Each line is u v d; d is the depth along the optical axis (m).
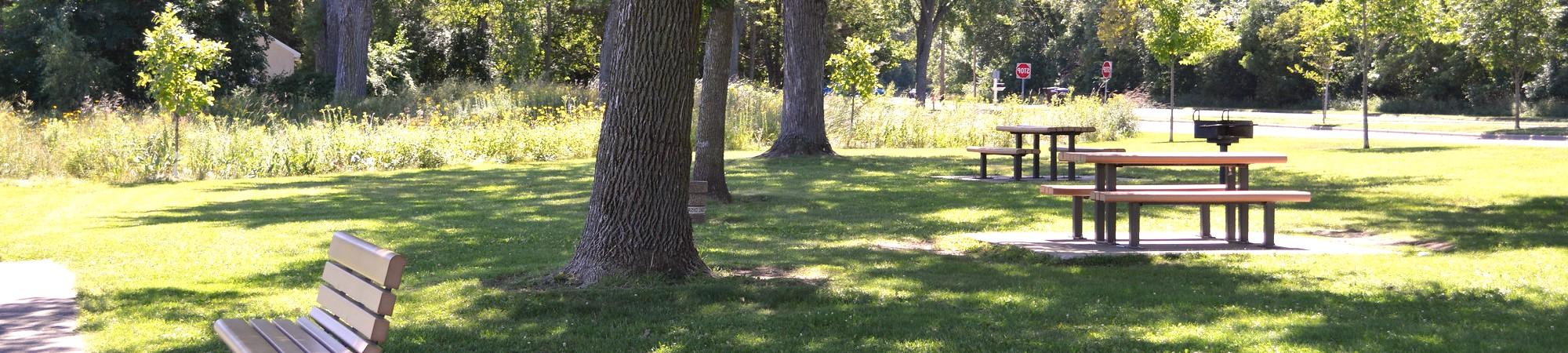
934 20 59.25
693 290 7.28
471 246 10.41
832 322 6.43
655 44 7.62
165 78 19.77
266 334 4.47
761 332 6.20
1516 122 32.81
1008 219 12.33
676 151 7.82
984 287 7.69
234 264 9.30
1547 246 9.49
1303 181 16.59
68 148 19.92
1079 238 10.48
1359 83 59.97
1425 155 21.95
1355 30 26.69
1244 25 63.59
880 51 60.22
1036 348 5.74
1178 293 7.35
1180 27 31.28
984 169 18.30
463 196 15.63
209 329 6.39
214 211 13.89
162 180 19.36
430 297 7.42
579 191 16.14
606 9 46.31
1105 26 71.31
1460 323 6.24
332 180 18.70
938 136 29.34
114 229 11.99
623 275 7.64
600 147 7.87
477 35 49.94
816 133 23.14
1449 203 13.26
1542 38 31.77
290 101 36.97
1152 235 10.83
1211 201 9.57
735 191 15.62
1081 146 28.06
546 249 10.13
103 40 38.34
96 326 6.61
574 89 35.16
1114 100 34.34
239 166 20.25
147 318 6.84
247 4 43.81
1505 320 6.32
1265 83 62.56
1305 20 42.47
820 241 10.72
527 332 6.28
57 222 12.81
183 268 9.02
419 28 49.28
